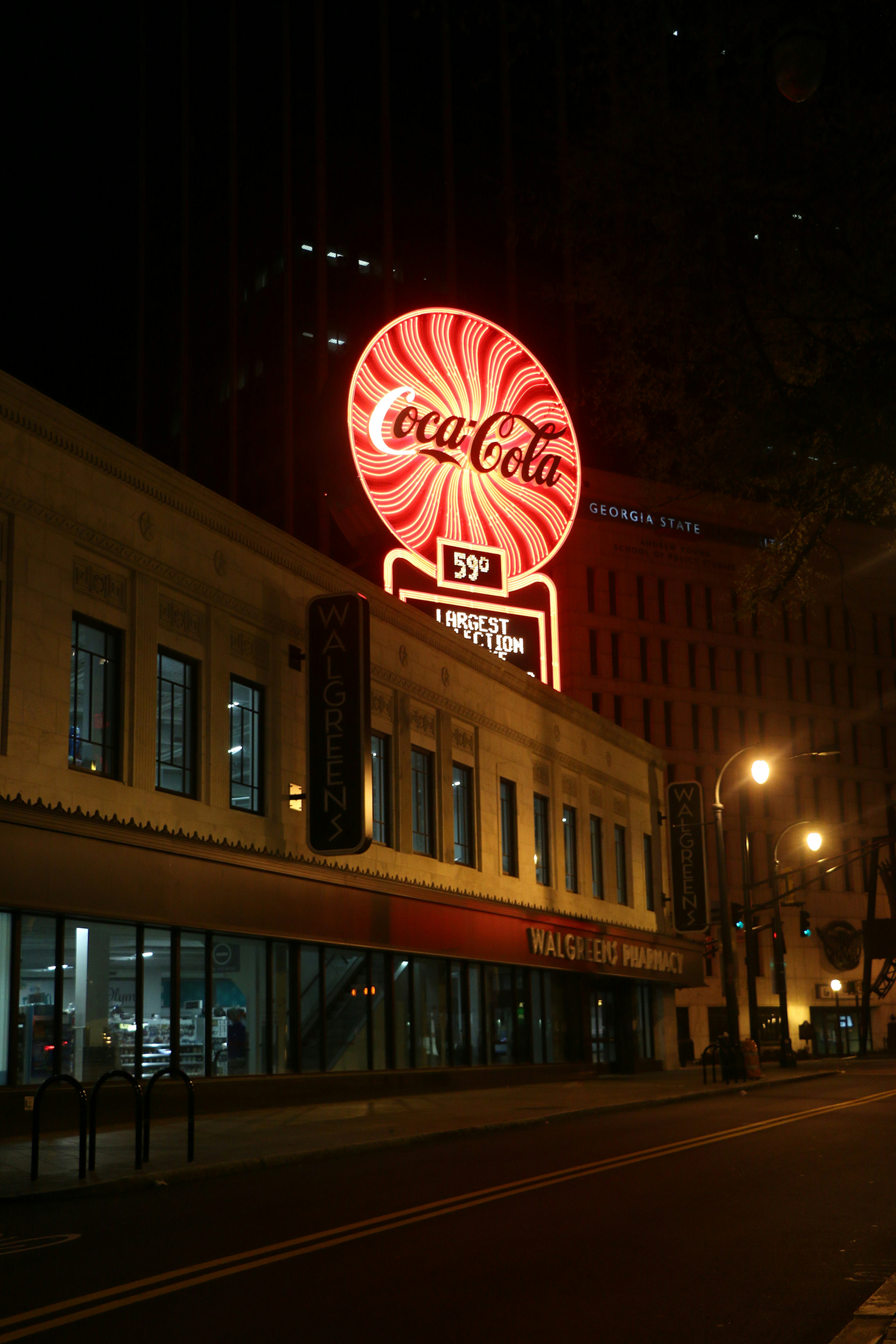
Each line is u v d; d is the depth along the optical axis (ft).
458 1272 30.32
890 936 250.16
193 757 79.97
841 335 40.98
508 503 138.62
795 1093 106.32
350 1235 35.22
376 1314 26.30
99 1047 69.41
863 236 39.34
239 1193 44.83
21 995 64.44
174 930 76.18
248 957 83.25
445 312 138.92
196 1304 27.20
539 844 129.80
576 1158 54.29
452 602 131.54
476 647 118.11
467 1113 79.25
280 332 295.69
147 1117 52.75
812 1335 24.47
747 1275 29.84
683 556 277.44
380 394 132.16
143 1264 31.78
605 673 263.70
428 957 105.40
